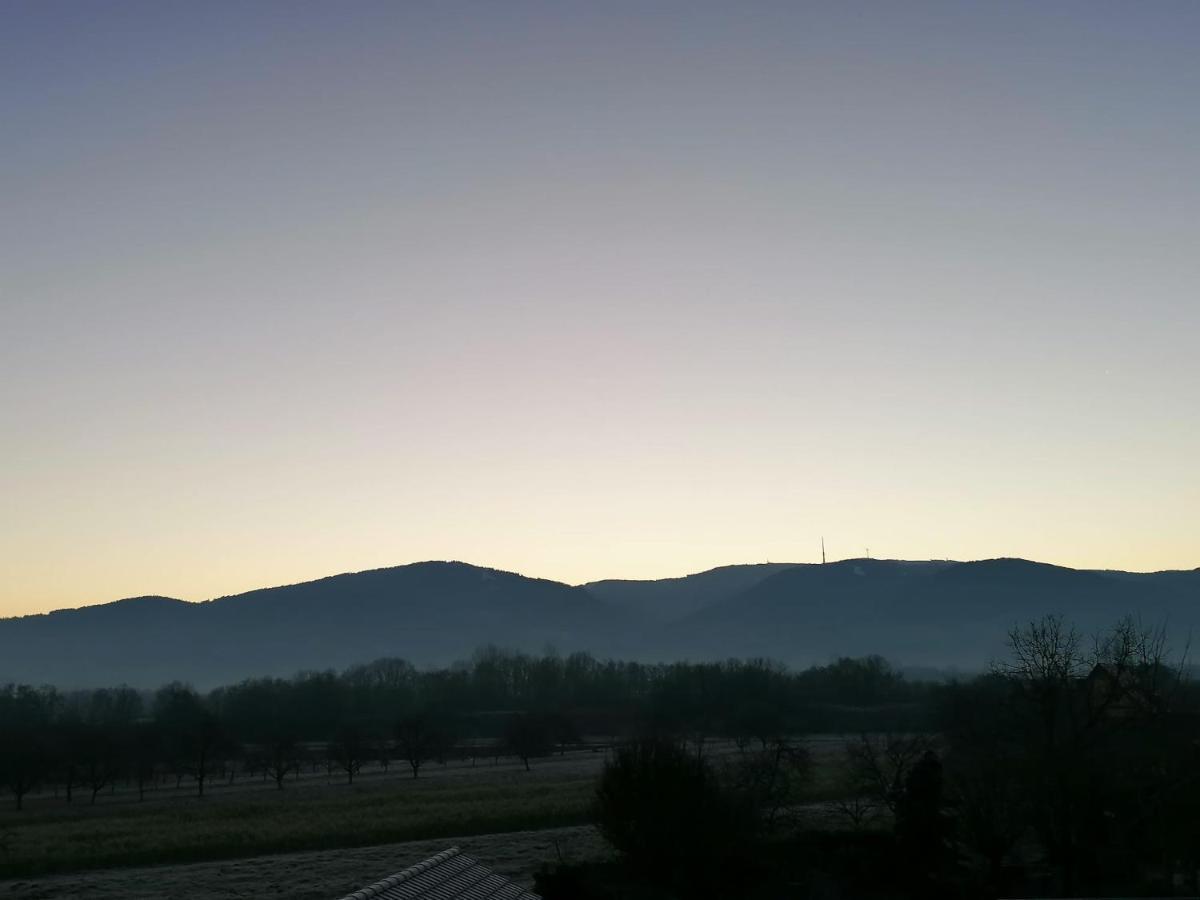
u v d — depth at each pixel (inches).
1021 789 2603.3
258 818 4138.8
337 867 3002.0
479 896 1237.7
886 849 2689.5
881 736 6688.0
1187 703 3250.5
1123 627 3969.0
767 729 5954.7
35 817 4510.3
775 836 2942.9
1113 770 2571.4
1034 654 2918.3
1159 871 2468.0
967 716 3361.2
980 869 2620.6
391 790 5310.0
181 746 6560.0
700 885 2423.7
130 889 2733.8
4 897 2645.2
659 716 7076.8
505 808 4124.0
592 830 3585.1
